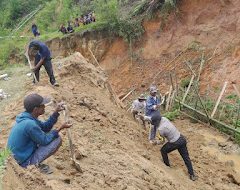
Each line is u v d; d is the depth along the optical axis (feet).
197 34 66.64
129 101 63.77
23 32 114.11
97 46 76.23
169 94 54.90
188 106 51.24
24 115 19.63
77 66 47.32
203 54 63.67
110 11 74.54
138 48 72.33
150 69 68.33
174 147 32.32
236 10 63.67
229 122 48.52
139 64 70.59
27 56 37.11
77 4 107.34
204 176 34.94
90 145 27.73
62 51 80.79
